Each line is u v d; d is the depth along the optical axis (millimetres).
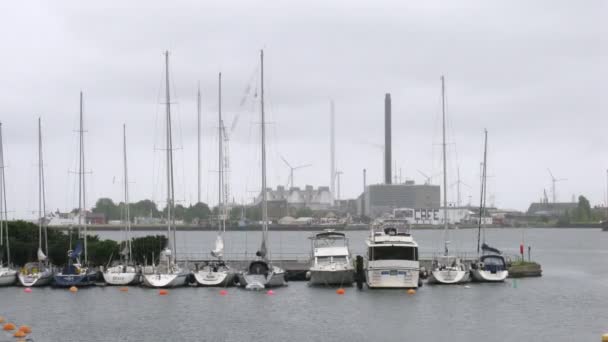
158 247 122000
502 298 98500
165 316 85000
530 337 74438
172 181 119750
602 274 136750
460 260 119438
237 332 76625
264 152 119750
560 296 101625
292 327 78812
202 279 106938
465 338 73938
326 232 113438
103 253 121875
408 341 72688
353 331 77000
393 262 103688
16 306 91438
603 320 83500
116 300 96000
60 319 83312
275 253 182750
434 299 96750
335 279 107312
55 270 112688
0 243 115438
